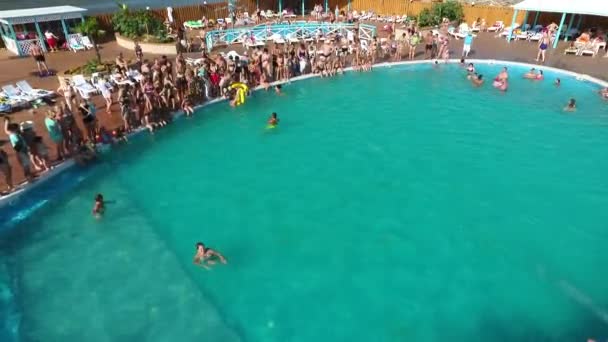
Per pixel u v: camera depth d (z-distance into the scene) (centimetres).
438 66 2511
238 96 1911
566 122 1747
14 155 1332
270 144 1593
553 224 1145
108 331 838
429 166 1434
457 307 889
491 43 2933
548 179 1352
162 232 1126
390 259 1024
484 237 1096
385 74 2389
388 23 3644
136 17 2759
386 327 845
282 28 3008
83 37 2688
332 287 944
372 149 1551
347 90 2145
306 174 1393
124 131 1562
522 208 1211
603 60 2473
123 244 1079
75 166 1365
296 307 893
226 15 3712
